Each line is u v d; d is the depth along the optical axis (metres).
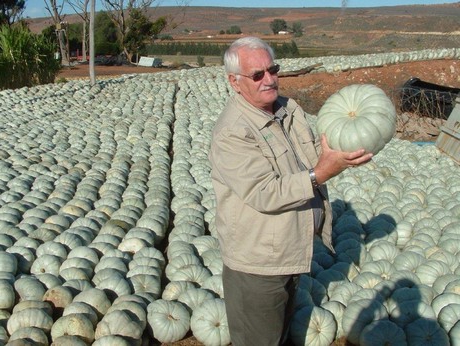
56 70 12.93
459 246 3.68
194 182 5.37
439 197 4.72
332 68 13.66
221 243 2.19
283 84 13.12
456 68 14.34
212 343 2.83
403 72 13.98
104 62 23.09
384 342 2.74
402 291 3.05
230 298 2.22
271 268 2.11
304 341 2.83
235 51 2.07
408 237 4.04
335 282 3.29
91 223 4.14
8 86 11.94
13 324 2.84
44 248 3.68
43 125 7.74
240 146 2.04
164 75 13.95
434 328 2.75
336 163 1.97
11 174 5.38
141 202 4.70
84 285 3.22
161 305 2.95
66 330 2.77
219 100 10.58
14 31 12.16
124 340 2.70
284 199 1.99
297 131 2.30
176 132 7.53
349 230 4.03
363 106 2.22
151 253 3.61
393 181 5.10
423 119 9.02
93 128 7.57
